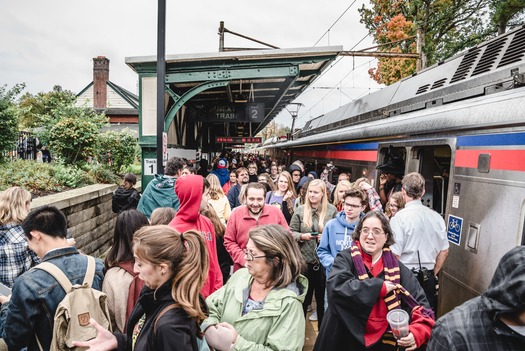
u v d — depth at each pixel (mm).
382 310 2139
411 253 3240
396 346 2141
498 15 16922
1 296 2434
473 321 1502
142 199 4672
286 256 2105
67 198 5328
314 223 4262
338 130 10016
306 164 13172
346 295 2133
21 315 1981
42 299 2012
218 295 2297
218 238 4359
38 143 9742
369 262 2398
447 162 5992
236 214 3902
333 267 2375
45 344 2037
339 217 3680
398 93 7340
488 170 3523
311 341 4328
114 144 10852
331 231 3646
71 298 1936
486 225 3484
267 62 7398
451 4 19547
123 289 2395
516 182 3168
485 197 3535
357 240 2451
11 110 6664
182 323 1598
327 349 2266
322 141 10664
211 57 7199
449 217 4074
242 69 7445
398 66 19750
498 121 3438
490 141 3535
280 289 2105
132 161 11625
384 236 2346
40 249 2258
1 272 2848
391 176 5734
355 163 7707
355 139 7723
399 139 5582
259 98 13148
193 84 9359
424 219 3244
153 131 7688
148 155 7789
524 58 4055
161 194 4617
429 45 20578
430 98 5898
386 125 6289
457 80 5344
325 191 4266
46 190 6414
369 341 2102
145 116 7676
